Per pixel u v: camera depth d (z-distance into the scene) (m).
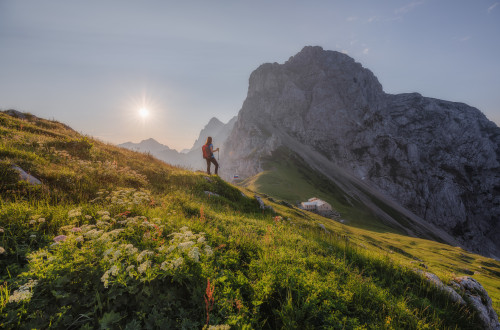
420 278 7.23
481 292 7.62
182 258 3.64
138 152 20.84
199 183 14.87
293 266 5.42
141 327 2.97
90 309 3.04
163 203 8.71
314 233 10.84
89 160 12.51
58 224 5.11
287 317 3.71
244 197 17.39
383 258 8.02
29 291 2.92
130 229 5.09
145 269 3.37
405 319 4.76
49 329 2.72
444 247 61.22
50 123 22.33
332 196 164.75
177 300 3.46
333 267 6.14
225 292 3.77
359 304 4.66
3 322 2.64
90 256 3.61
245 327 3.14
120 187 9.22
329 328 3.69
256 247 6.28
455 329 5.26
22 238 4.27
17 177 7.04
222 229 7.46
